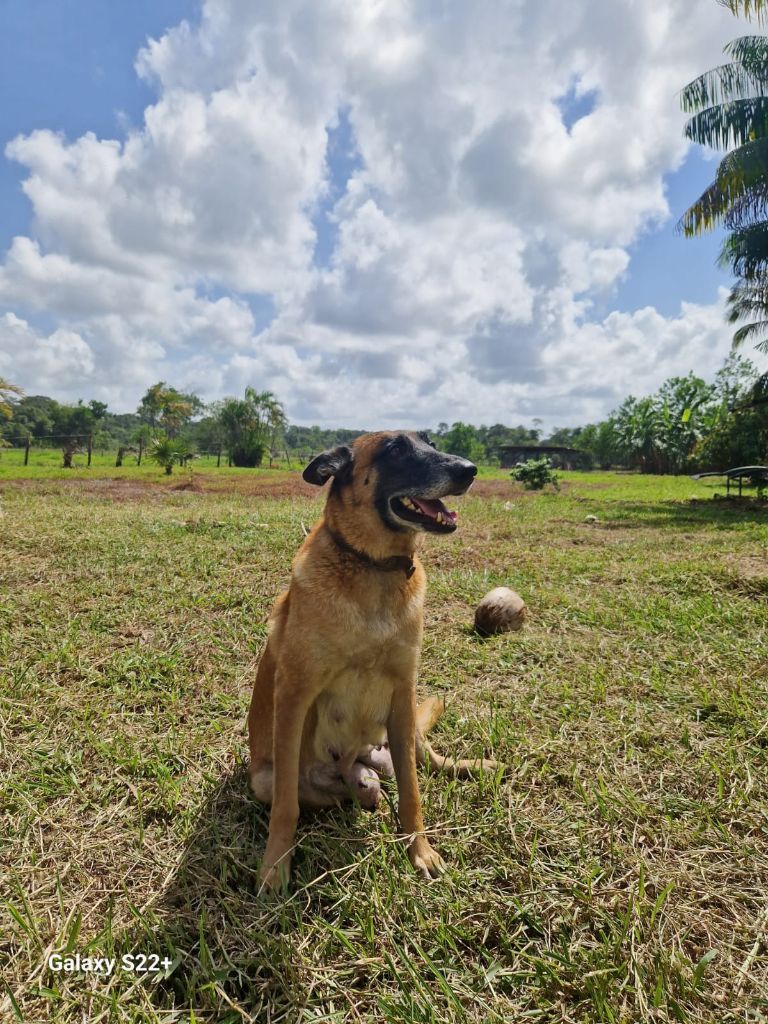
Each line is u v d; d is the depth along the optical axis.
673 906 0.99
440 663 1.89
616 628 2.17
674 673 1.77
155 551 3.20
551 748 1.39
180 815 1.20
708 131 6.53
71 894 1.03
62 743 1.40
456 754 1.41
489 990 0.88
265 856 1.08
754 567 3.16
